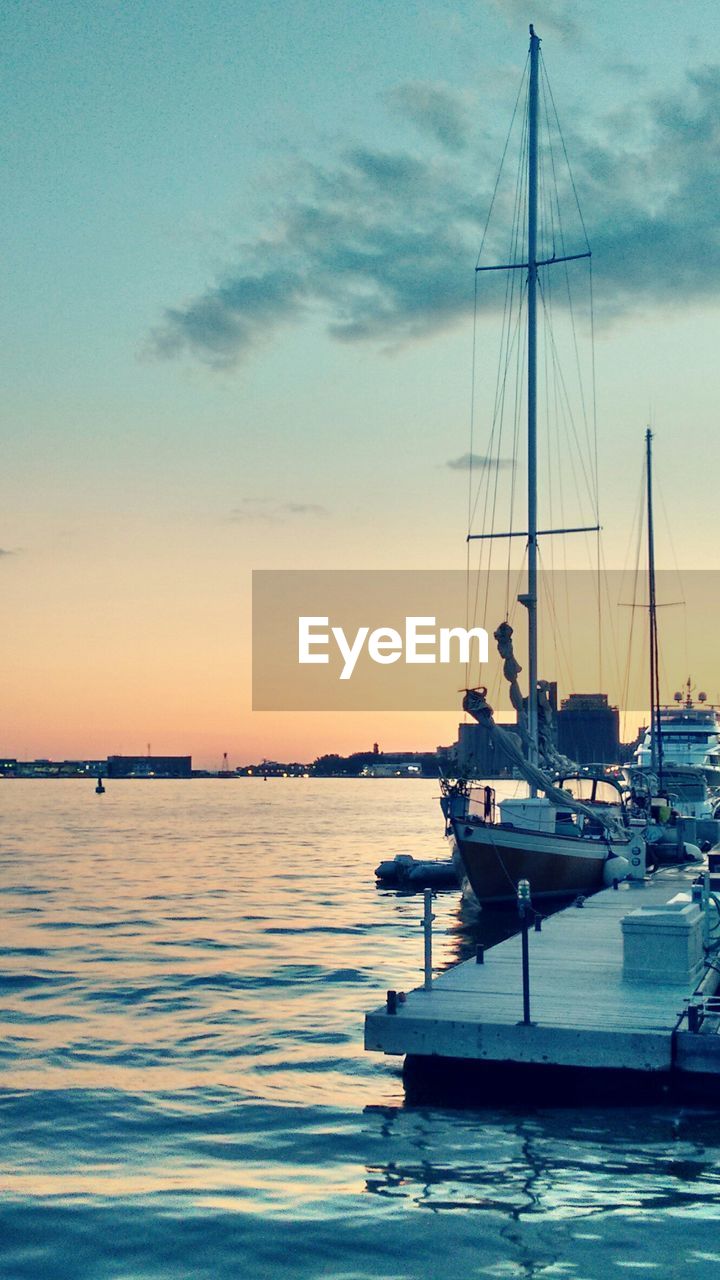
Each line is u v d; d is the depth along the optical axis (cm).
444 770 3669
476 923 3578
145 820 13825
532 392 4291
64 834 10175
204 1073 1767
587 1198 1241
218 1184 1290
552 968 2009
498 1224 1172
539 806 3772
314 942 3250
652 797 4825
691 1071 1541
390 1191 1267
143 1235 1150
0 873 5700
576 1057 1572
